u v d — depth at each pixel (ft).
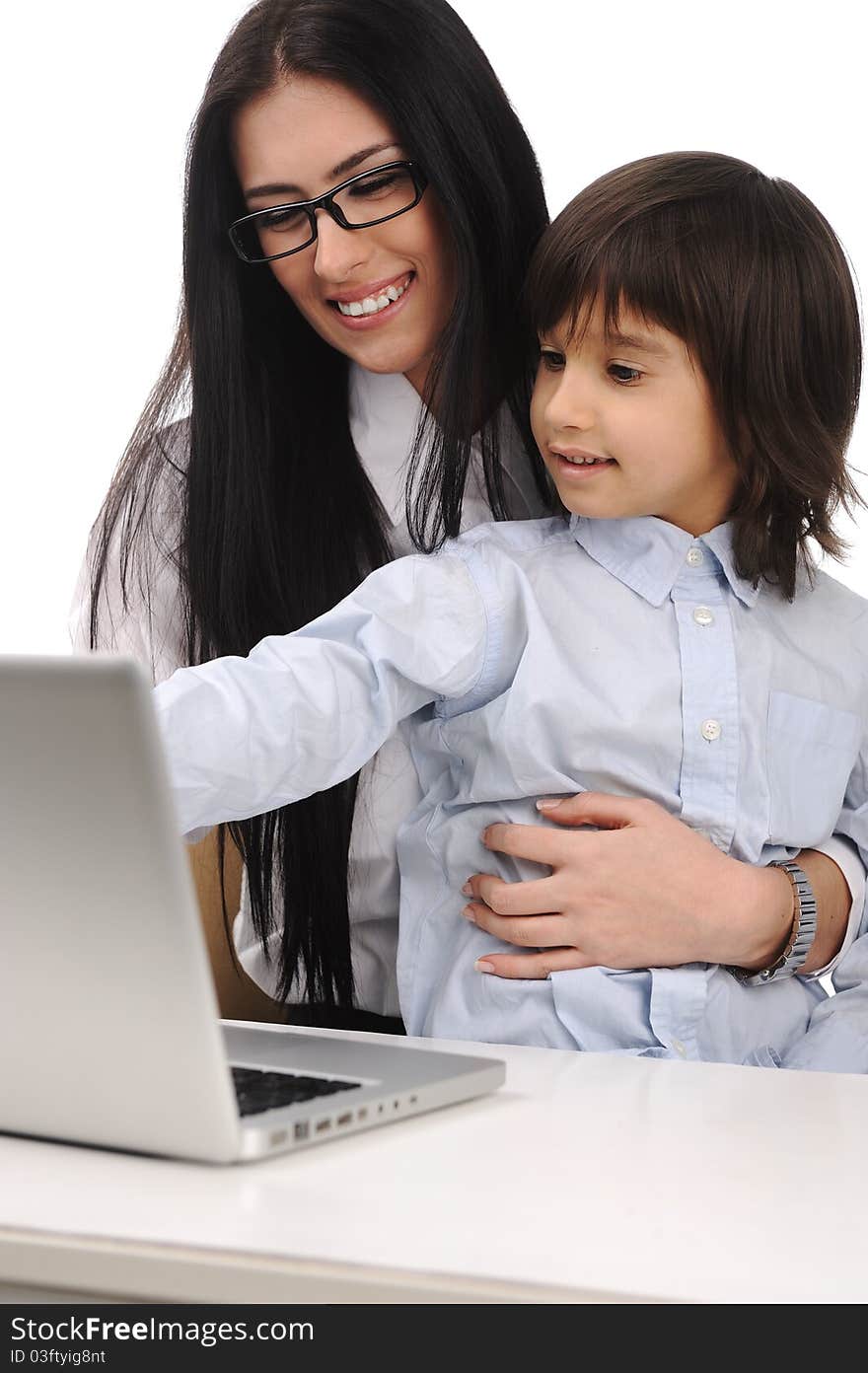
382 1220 2.20
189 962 2.34
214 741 3.71
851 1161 2.58
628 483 4.16
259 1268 2.05
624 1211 2.27
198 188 4.66
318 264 4.44
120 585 5.22
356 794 4.73
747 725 4.28
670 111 8.27
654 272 3.98
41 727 2.28
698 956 4.15
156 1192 2.33
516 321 4.67
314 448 4.88
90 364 9.55
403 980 4.50
